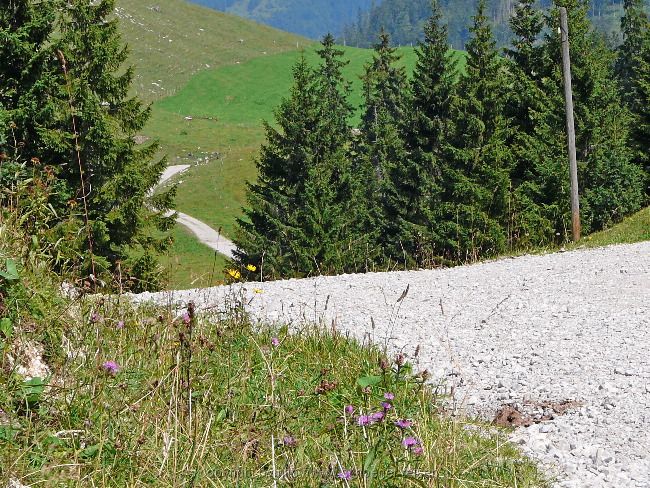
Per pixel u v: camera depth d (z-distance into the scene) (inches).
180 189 3496.6
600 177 1312.7
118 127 1115.9
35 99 974.4
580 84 1443.2
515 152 1499.8
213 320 370.9
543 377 358.9
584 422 298.5
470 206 1355.8
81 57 1087.6
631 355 375.9
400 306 534.0
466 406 328.2
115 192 1070.4
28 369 225.5
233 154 4042.8
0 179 289.7
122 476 186.2
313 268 1390.3
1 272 229.0
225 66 6122.1
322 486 189.6
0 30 953.5
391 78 2913.4
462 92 1574.8
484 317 490.9
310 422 247.3
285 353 331.0
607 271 629.9
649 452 264.4
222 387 250.4
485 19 1572.3
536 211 1315.2
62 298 269.4
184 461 194.2
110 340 263.0
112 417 204.2
